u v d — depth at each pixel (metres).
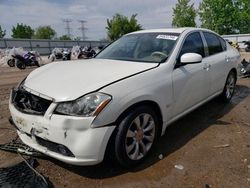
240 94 6.75
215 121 4.74
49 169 3.20
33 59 15.45
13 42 34.16
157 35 4.33
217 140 3.97
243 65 9.07
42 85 3.08
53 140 2.82
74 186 2.90
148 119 3.29
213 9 47.34
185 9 43.44
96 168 3.22
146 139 3.34
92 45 44.44
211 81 4.74
